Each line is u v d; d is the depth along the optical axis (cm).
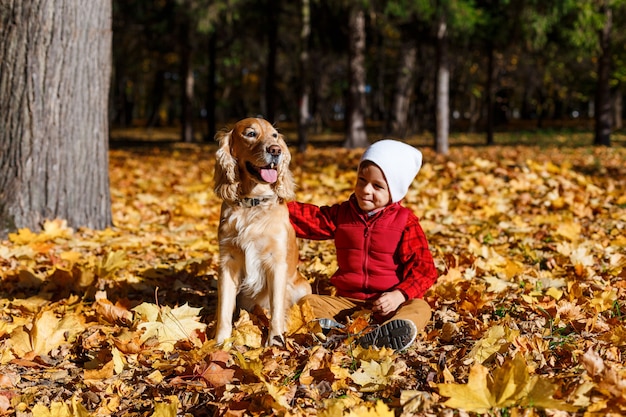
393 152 381
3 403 296
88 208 687
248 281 376
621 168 1321
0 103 640
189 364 329
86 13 666
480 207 834
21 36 635
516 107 6456
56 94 652
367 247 388
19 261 554
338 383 305
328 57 3250
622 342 338
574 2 1845
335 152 1969
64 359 360
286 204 397
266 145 356
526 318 399
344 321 397
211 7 2028
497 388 273
